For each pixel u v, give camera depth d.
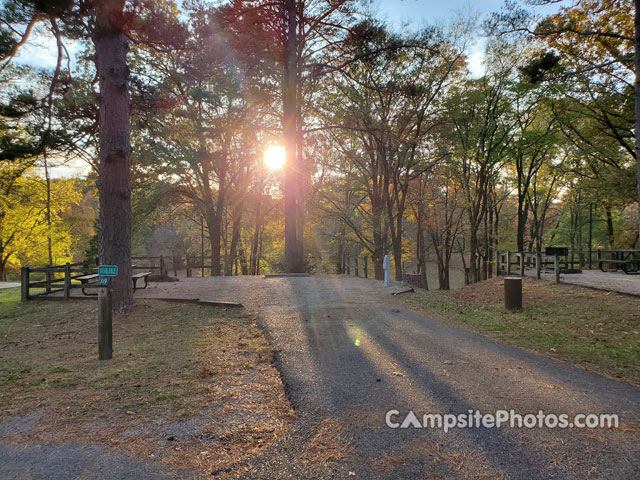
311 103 22.17
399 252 26.22
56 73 11.42
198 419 3.62
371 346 5.98
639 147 9.06
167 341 6.62
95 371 5.18
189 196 25.58
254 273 36.88
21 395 4.43
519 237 28.09
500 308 10.84
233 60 11.97
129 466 2.88
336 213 26.86
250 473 2.76
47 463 2.96
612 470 2.73
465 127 25.97
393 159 25.67
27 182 30.81
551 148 25.92
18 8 9.62
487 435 3.25
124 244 9.42
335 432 3.31
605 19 14.73
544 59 11.56
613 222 33.50
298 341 6.25
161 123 18.50
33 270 11.75
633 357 5.97
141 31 9.91
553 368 5.09
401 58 20.61
